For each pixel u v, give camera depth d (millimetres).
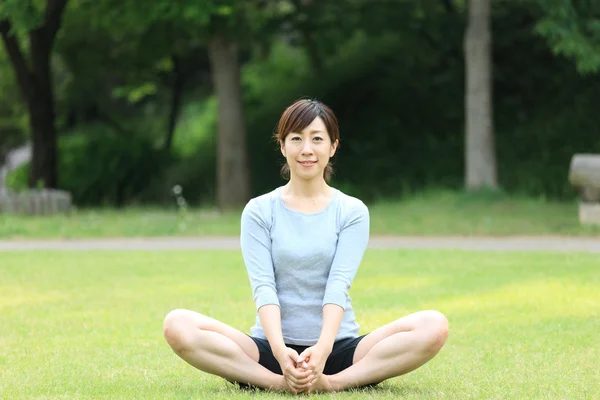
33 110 31609
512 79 33844
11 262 16312
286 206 6637
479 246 18844
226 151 29703
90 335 9172
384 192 31750
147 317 10312
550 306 10594
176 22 28172
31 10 26562
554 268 14281
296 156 6598
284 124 6688
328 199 6691
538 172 29688
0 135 46250
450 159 32531
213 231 22969
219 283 13359
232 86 29766
